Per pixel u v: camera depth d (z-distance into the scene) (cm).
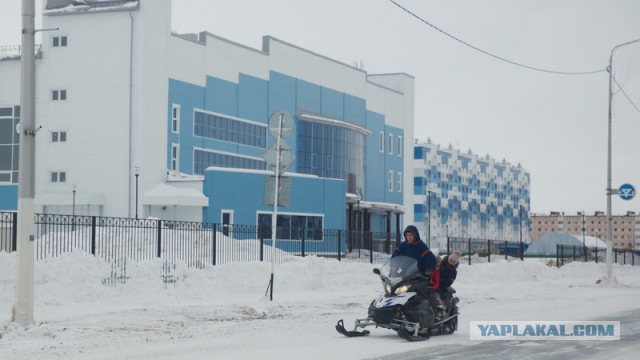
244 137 6456
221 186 5450
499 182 14462
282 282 2759
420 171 11812
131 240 2956
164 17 5709
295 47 7069
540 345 1298
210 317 1786
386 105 8544
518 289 3250
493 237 14112
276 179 2242
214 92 6144
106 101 5612
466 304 2314
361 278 3178
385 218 8419
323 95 7425
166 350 1209
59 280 2122
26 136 1484
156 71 5631
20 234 1468
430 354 1173
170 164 5722
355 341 1347
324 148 7369
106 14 5638
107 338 1362
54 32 5734
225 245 3344
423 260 1411
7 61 5884
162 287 2342
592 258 6812
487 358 1134
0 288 1973
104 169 5584
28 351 1188
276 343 1314
